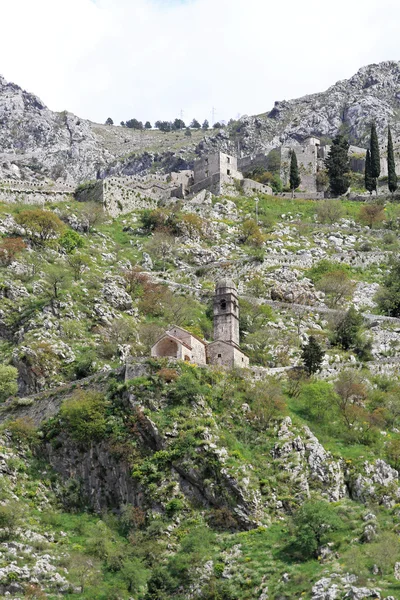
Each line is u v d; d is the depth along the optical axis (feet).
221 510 363.97
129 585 340.80
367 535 336.29
